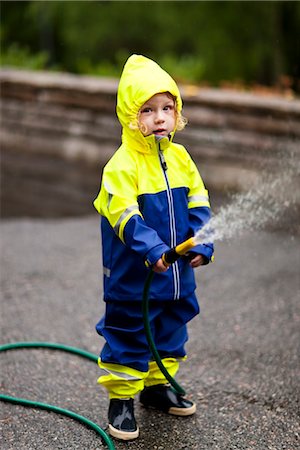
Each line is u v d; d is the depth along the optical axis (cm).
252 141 1205
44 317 759
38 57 1891
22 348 678
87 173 1440
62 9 2212
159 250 471
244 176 1196
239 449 514
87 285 857
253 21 1911
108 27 2231
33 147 1537
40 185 1385
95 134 1441
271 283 855
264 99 1218
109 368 517
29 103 1536
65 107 1480
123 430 520
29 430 536
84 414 564
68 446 516
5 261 933
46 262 932
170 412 558
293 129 1167
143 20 2206
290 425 545
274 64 1952
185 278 514
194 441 523
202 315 766
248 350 680
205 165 1257
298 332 719
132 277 505
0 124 1588
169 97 499
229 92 1305
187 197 522
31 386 606
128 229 481
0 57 1864
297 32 1906
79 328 734
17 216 1219
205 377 626
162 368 521
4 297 810
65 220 1160
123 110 497
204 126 1259
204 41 2016
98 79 1503
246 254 957
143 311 496
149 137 494
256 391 599
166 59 1734
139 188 497
